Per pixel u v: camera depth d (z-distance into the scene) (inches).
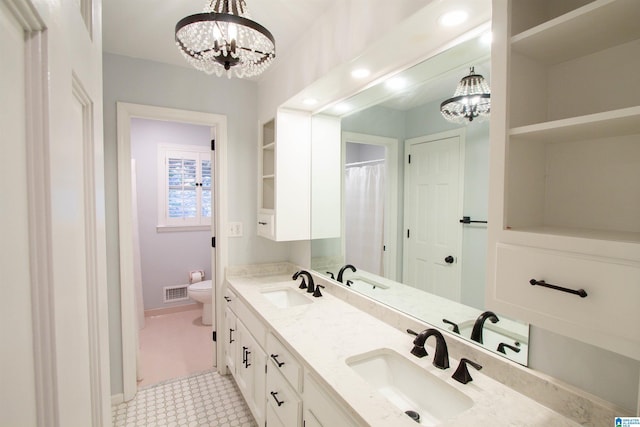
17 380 14.0
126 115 86.7
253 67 56.1
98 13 34.8
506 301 29.9
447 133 52.4
